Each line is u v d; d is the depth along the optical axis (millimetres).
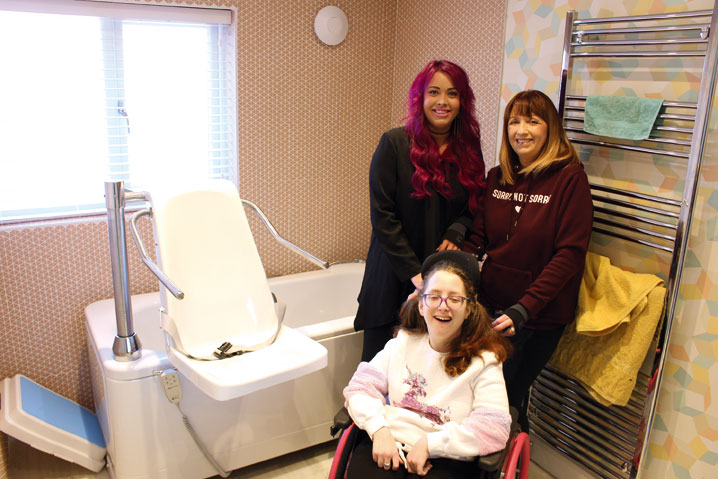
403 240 2285
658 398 2176
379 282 2373
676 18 2002
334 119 3189
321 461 2559
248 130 2949
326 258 3369
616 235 2230
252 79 2895
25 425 2291
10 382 2541
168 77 2828
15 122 2533
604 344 2186
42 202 2645
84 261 2697
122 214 2113
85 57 2621
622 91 2191
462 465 1730
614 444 2297
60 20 2547
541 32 2461
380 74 3281
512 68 2619
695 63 1971
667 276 2119
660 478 2240
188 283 2115
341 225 3375
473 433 1655
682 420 2145
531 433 2637
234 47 2822
